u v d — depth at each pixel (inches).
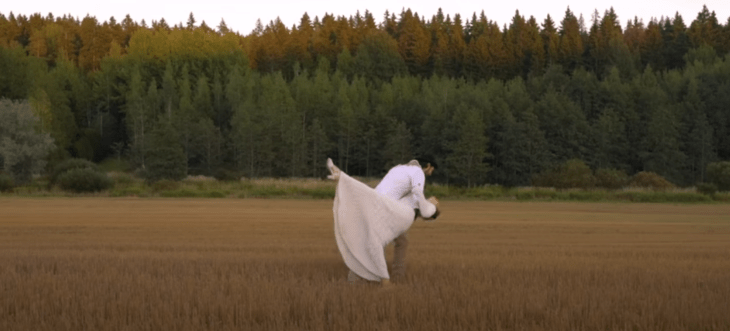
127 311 249.0
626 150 5285.4
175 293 280.1
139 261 429.7
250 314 240.5
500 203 2102.6
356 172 5403.5
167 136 3784.5
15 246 609.0
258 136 4776.1
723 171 2755.9
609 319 238.8
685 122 5413.4
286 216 1256.8
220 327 230.4
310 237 766.5
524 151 4611.2
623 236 852.0
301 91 5994.1
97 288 294.4
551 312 245.0
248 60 7770.7
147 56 7283.5
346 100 5565.9
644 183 3019.2
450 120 5251.0
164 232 839.7
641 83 6259.8
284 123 4960.6
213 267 393.1
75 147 5516.7
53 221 1055.0
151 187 2500.0
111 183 2381.9
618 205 2037.4
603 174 2856.8
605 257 517.3
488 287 307.7
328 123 5590.6
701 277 365.1
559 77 6397.6
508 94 5679.1
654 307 259.4
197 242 671.1
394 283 329.1
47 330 223.1
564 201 2337.6
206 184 2635.3
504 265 421.7
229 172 3535.9
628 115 5556.1
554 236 834.8
